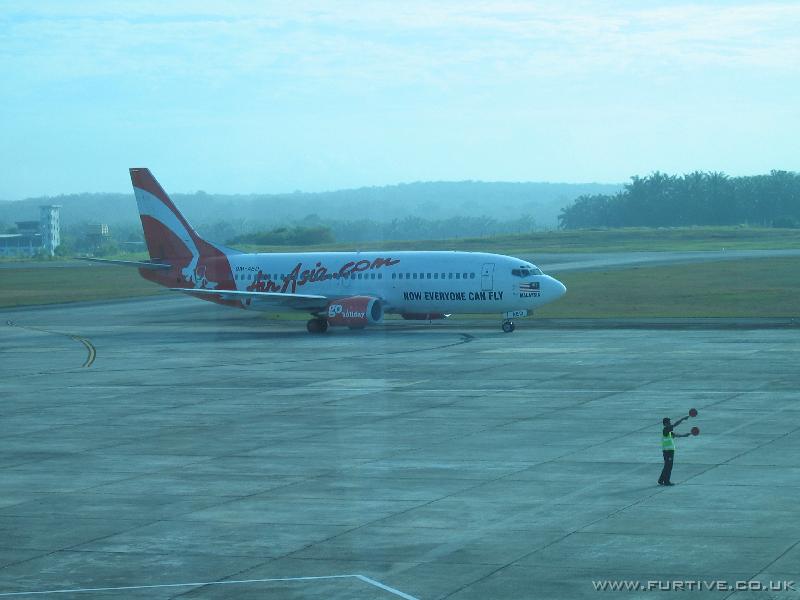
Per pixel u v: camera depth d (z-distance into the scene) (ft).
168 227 338.75
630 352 240.73
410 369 219.82
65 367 240.73
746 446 132.36
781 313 338.75
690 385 187.01
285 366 231.71
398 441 141.90
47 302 479.00
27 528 101.30
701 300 394.52
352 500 109.50
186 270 334.85
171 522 102.22
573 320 334.85
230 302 326.03
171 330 337.31
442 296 299.58
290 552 91.25
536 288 291.79
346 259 315.78
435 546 91.71
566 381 196.24
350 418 161.99
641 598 76.64
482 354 244.22
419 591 79.77
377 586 81.25
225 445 142.20
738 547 88.53
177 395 191.52
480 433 146.41
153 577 85.10
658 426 148.25
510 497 108.88
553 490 111.45
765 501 104.06
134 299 487.20
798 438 136.87
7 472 127.24
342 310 298.35
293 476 121.80
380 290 306.55
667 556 86.53
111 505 109.91
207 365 237.86
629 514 100.37
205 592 81.05
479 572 83.92
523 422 154.30
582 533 94.22
